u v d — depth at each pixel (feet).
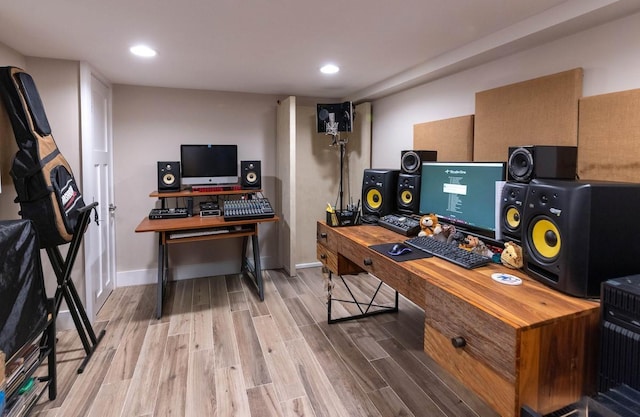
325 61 8.71
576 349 3.62
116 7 5.67
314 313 9.59
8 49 7.44
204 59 8.48
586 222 3.87
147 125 11.57
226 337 8.29
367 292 11.07
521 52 7.09
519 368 3.31
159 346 7.88
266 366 7.14
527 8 5.80
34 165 6.33
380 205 8.39
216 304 10.18
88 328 7.69
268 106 12.92
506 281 4.48
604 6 5.08
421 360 7.38
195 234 9.80
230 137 12.54
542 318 3.47
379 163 12.45
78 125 8.50
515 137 7.05
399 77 9.94
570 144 6.07
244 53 8.05
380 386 6.54
